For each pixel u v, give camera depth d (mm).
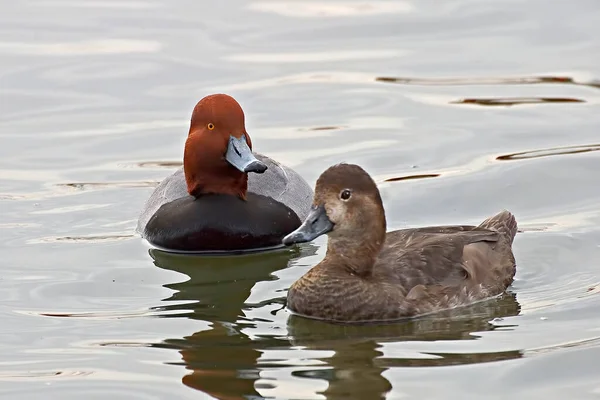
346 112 17750
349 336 10625
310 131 17062
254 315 11266
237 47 20516
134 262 12906
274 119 17547
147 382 9625
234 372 9781
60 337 10695
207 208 13320
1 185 15188
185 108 18000
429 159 15844
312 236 11172
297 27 21500
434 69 19484
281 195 13953
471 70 19359
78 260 12914
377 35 21078
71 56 20047
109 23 21625
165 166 15992
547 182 14875
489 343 10328
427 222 13836
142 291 12016
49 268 12656
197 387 9492
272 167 14336
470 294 11414
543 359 9891
